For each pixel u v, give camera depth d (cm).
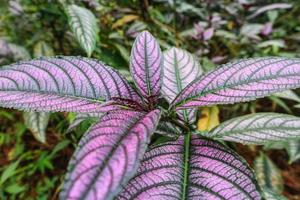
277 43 82
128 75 61
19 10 82
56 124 94
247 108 76
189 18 93
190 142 28
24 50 77
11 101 26
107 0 84
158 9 93
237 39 83
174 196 24
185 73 39
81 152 19
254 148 73
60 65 28
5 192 92
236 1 93
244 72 28
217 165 26
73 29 58
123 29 81
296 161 94
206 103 27
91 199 16
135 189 24
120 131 21
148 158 26
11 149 103
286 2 112
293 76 26
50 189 91
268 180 69
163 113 30
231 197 24
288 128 30
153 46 30
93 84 28
